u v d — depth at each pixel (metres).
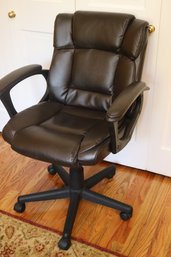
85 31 1.59
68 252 1.46
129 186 1.87
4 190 1.84
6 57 2.10
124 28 1.51
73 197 1.64
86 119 1.55
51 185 1.88
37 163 2.07
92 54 1.61
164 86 1.71
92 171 2.00
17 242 1.51
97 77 1.59
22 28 1.94
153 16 1.57
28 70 1.54
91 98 1.63
